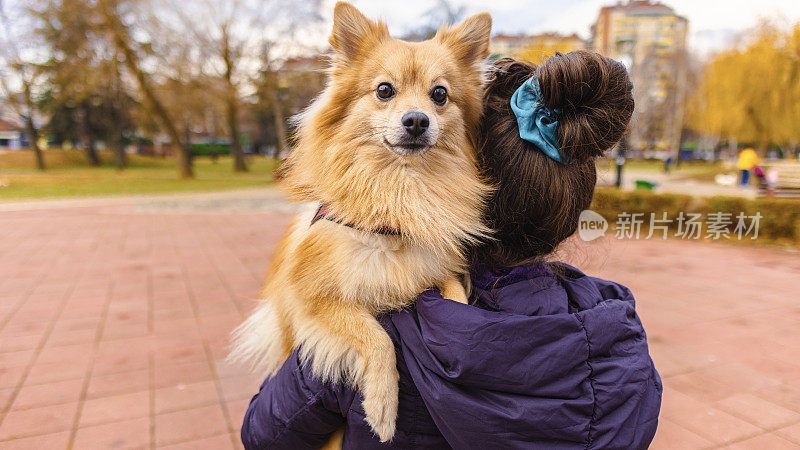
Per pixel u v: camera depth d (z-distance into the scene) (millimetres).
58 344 5109
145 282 7430
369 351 1276
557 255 1382
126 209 17188
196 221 14203
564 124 1157
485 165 1381
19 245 10422
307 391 1293
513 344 1029
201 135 80125
